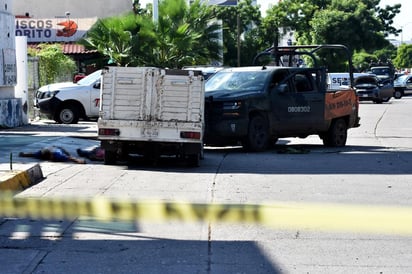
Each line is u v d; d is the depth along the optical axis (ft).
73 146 52.49
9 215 28.60
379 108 127.75
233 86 52.95
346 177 39.58
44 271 21.65
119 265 22.25
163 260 22.79
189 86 42.39
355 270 21.76
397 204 30.94
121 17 100.17
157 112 42.60
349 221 20.81
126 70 42.80
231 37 192.13
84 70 127.24
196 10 99.71
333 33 217.56
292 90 54.70
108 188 35.35
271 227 27.07
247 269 21.83
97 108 80.64
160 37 96.32
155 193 33.86
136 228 27.02
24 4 169.48
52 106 80.23
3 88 72.95
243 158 48.57
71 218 28.43
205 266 22.13
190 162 43.62
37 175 38.04
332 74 147.74
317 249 24.12
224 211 23.06
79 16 169.89
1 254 23.50
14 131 68.18
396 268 21.97
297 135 56.03
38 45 120.67
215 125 49.78
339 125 59.57
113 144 43.29
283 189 35.32
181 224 27.61
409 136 71.46
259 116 51.85
